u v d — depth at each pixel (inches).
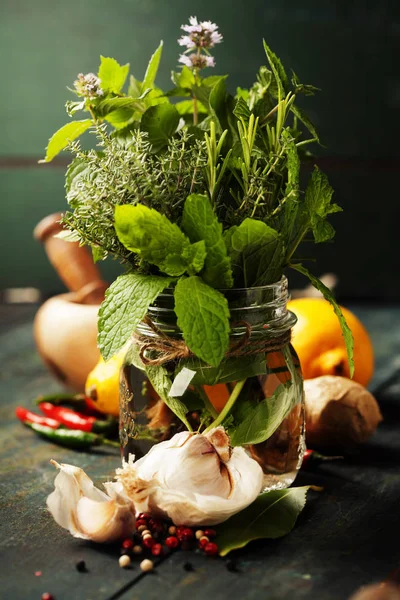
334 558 18.2
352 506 20.4
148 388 19.9
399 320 35.6
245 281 19.2
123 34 41.0
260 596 17.0
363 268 43.0
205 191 19.1
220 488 18.9
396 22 40.3
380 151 41.8
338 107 41.3
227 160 18.9
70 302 28.0
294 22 40.4
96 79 19.6
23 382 29.0
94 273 28.3
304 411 21.0
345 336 19.8
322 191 19.5
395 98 41.1
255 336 19.4
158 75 41.3
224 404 19.5
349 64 40.8
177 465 19.0
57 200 43.1
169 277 18.9
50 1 41.0
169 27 40.8
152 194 18.6
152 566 17.9
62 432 24.1
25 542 19.0
